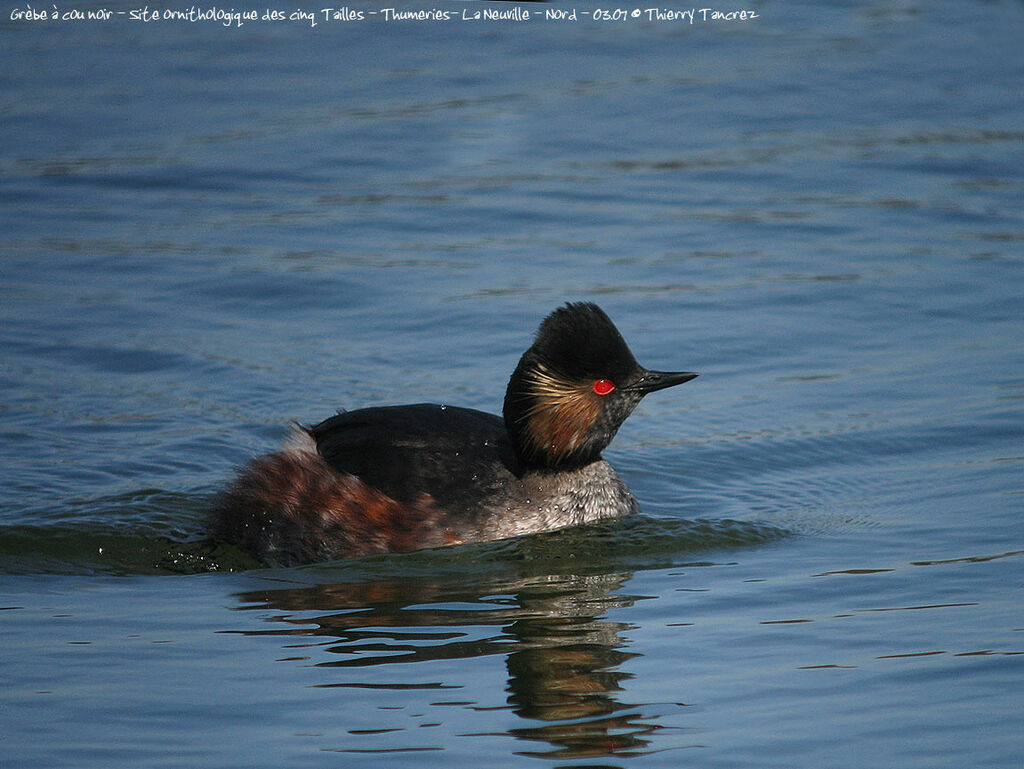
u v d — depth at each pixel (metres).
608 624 10.38
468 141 23.33
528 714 8.84
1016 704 8.90
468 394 15.34
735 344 16.77
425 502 12.23
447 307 17.69
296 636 10.17
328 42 28.39
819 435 14.61
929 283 18.34
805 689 9.20
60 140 23.42
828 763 8.23
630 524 12.55
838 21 29.56
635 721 8.76
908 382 15.74
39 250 19.45
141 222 20.42
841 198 21.06
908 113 24.16
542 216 20.53
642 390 12.42
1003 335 16.86
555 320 12.37
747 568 11.59
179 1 31.44
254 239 19.84
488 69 26.69
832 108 24.50
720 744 8.45
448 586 11.27
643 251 19.39
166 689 9.23
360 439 12.61
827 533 12.39
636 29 29.11
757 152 22.75
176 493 13.27
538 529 12.41
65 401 15.25
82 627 10.38
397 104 24.88
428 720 8.77
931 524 12.38
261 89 25.73
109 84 25.98
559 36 28.64
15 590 11.23
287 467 12.42
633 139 23.33
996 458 13.84
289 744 8.45
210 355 16.42
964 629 10.09
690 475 13.96
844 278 18.55
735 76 26.14
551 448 12.44
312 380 15.75
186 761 8.27
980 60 26.70
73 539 12.27
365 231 20.12
